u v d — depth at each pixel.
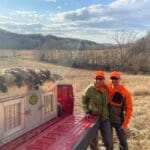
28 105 2.32
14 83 2.07
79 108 5.87
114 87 3.05
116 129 3.11
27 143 2.03
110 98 3.06
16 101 2.12
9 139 2.05
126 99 3.03
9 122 2.05
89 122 2.74
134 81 14.09
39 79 2.47
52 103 2.87
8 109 2.03
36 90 2.43
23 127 2.25
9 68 2.09
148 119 4.99
